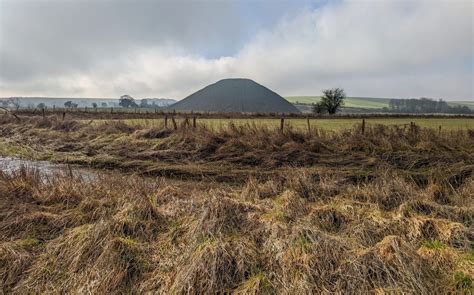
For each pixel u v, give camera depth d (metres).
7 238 4.52
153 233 4.66
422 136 11.89
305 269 3.64
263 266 3.85
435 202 5.56
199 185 7.77
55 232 4.71
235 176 9.02
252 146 11.38
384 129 12.70
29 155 12.26
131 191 5.86
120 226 4.55
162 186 6.87
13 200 5.54
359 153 10.58
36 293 3.64
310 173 8.03
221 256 3.81
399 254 3.70
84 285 3.65
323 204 5.45
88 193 5.90
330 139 11.93
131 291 3.62
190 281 3.54
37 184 6.27
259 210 5.00
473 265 3.67
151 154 11.33
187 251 4.06
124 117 31.59
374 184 6.57
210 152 11.34
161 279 3.74
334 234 4.46
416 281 3.45
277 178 7.48
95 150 12.56
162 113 41.72
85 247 4.14
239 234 4.38
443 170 8.66
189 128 13.76
